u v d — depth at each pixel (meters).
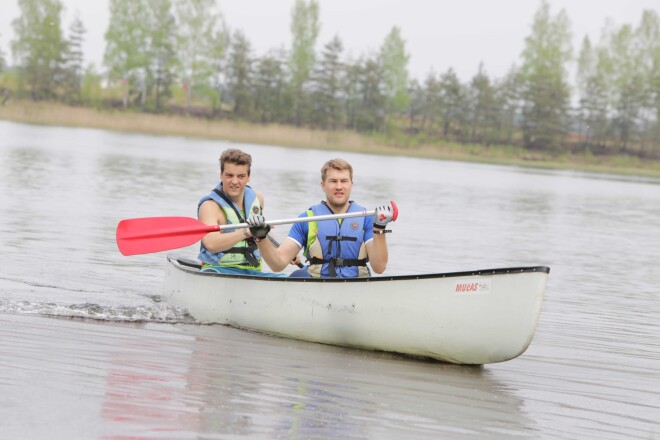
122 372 8.28
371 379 8.77
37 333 9.61
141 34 118.62
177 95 132.12
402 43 120.75
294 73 120.62
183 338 10.03
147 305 11.83
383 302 9.73
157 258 16.27
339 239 10.58
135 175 35.16
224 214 11.34
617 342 11.54
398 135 111.75
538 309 8.89
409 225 24.58
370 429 7.15
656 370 10.09
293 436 6.82
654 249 23.48
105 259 15.68
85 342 9.39
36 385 7.62
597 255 21.30
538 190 47.25
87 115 94.31
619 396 8.84
